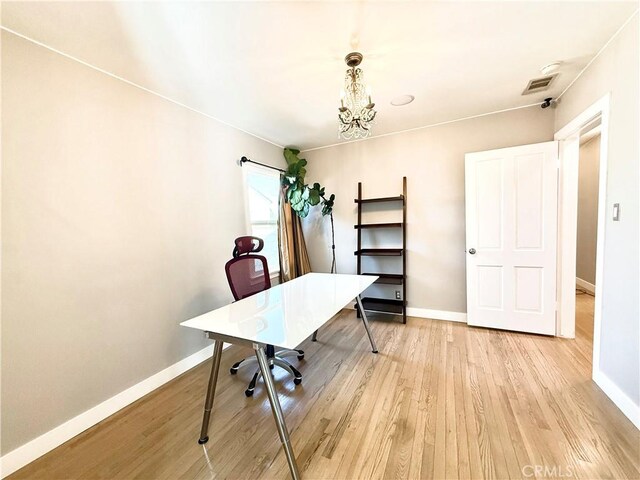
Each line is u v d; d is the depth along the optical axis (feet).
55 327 5.35
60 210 5.44
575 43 5.82
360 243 11.89
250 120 9.53
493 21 5.13
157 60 5.95
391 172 11.56
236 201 10.07
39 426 5.09
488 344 8.63
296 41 5.52
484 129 9.78
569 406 5.65
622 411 5.40
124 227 6.56
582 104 6.95
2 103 4.74
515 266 9.26
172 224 7.74
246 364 8.15
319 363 7.99
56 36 5.05
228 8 4.58
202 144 8.75
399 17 4.95
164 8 4.52
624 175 5.31
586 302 12.03
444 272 10.89
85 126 5.85
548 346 8.32
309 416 5.79
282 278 11.75
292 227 12.53
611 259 5.72
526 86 7.72
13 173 4.84
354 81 6.53
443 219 10.76
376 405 6.03
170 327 7.61
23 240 4.95
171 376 7.55
